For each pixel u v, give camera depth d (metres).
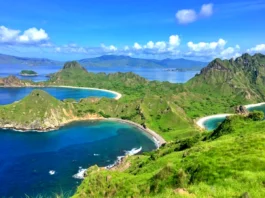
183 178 49.88
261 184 37.59
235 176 42.00
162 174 54.94
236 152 55.59
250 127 97.38
